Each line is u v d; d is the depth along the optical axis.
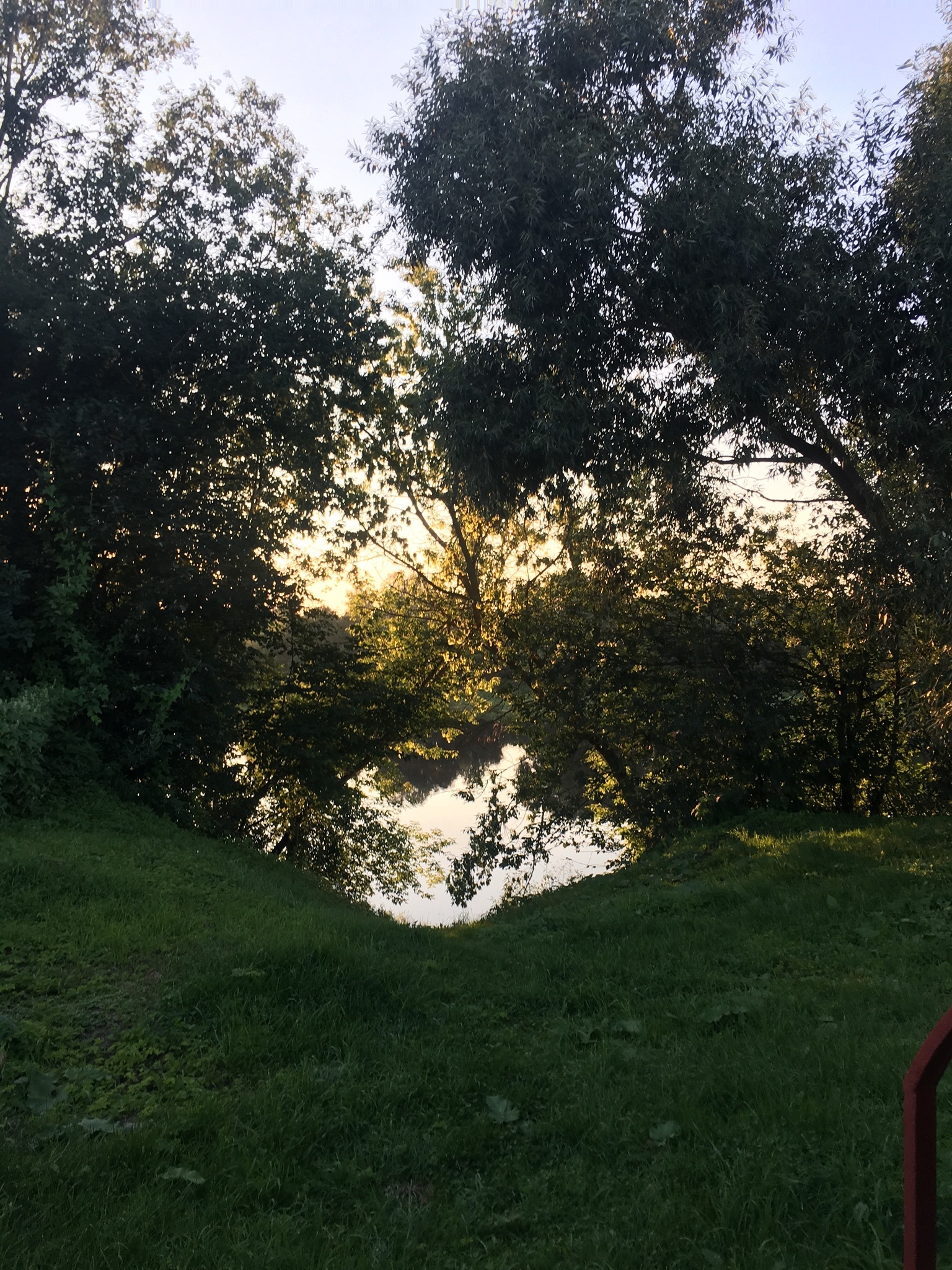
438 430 12.45
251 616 15.65
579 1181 3.85
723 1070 4.74
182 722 14.02
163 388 14.23
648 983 6.64
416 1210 3.68
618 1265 3.22
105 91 15.99
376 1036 5.40
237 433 15.54
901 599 11.12
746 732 14.06
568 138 11.36
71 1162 3.74
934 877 8.96
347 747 18.73
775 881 9.68
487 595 20.09
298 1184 3.86
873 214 11.45
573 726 16.77
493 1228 3.59
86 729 12.48
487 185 11.52
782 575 14.55
